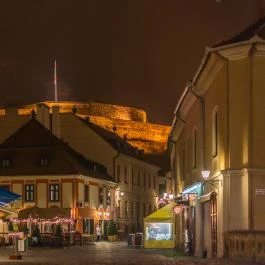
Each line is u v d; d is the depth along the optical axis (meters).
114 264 35.41
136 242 60.75
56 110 95.50
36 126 86.62
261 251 31.00
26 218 69.94
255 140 32.59
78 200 80.69
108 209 91.62
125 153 100.88
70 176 80.94
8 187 82.56
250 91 32.66
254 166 32.38
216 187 35.28
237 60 33.03
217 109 35.34
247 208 32.34
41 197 81.38
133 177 105.69
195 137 43.06
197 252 40.84
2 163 84.00
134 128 157.38
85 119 102.81
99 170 91.62
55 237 67.00
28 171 82.38
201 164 39.25
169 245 57.66
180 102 45.69
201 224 39.75
